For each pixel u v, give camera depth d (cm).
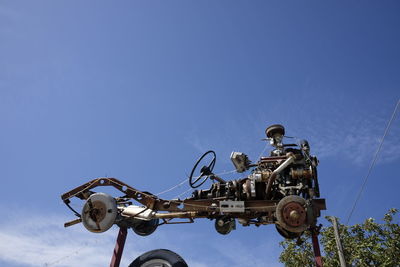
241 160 941
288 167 913
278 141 970
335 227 2000
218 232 1005
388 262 2041
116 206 936
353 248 2147
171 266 882
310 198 888
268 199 916
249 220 962
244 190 920
